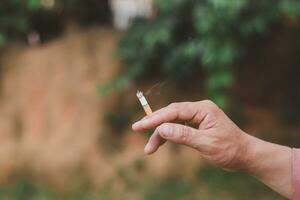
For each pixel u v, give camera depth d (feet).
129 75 15.66
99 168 15.49
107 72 16.47
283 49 17.03
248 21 14.02
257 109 16.62
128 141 15.88
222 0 13.16
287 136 15.81
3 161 15.96
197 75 16.43
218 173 15.08
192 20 15.19
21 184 15.58
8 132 16.46
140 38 15.61
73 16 18.57
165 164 15.24
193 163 15.21
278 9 14.01
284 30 16.96
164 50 15.58
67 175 15.52
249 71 17.12
